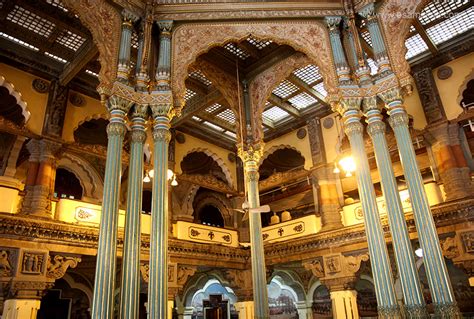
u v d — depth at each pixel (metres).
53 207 10.02
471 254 9.09
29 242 9.02
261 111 10.97
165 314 6.41
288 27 8.89
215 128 14.76
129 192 7.09
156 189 7.20
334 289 11.31
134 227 6.81
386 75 7.91
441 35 10.70
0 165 11.85
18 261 8.70
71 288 13.45
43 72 10.79
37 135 10.21
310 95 12.68
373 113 7.89
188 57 8.45
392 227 6.98
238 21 8.84
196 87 12.27
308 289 16.03
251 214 10.12
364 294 14.40
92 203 10.73
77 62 10.38
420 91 11.09
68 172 14.64
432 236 6.66
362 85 8.05
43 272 9.01
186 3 8.70
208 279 17.05
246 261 13.82
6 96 12.55
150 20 8.38
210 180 14.05
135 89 7.69
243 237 14.29
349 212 11.95
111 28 7.95
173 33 8.59
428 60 11.12
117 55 7.82
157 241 6.84
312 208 15.67
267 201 16.11
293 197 16.17
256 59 11.30
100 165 12.77
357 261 11.05
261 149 10.73
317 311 15.61
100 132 15.16
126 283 6.38
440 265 6.46
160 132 7.59
